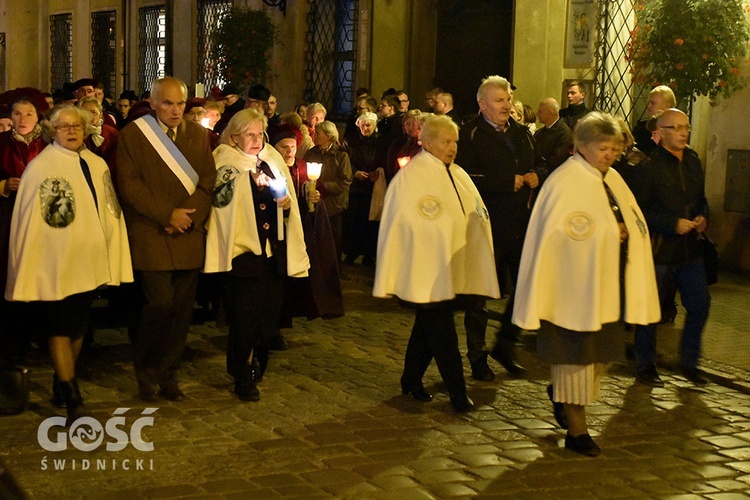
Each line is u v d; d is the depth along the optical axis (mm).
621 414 7031
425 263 6668
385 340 9094
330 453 6121
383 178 11969
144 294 6918
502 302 10680
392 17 15758
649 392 7570
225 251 6938
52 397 7199
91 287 6535
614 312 6012
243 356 7145
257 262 7051
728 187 12594
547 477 5809
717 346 8938
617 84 13539
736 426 6832
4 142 7488
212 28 19516
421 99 15883
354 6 16125
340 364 8211
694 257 7707
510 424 6742
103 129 7910
